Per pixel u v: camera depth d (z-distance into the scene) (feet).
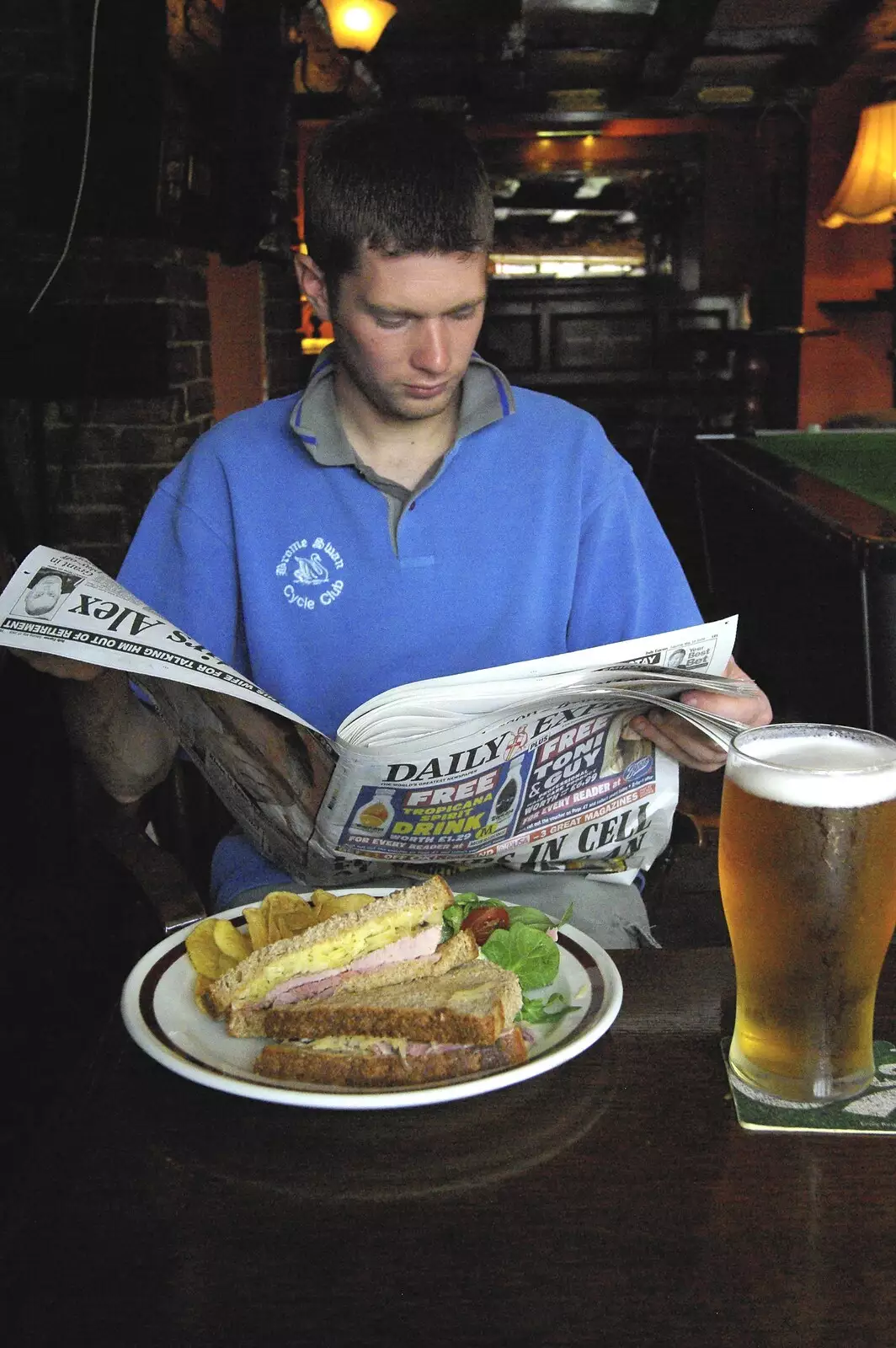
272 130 13.60
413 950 2.82
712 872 5.28
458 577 4.72
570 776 3.69
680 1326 1.81
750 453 11.87
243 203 13.71
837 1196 2.11
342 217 3.94
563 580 4.79
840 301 25.29
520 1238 2.02
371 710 3.32
